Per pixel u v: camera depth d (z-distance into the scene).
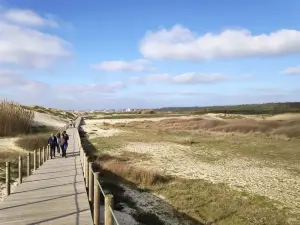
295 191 18.81
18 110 47.41
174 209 15.53
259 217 14.62
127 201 16.02
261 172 23.98
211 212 15.16
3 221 8.76
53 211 9.74
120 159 28.27
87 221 8.81
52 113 93.56
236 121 66.38
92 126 71.69
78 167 18.88
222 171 24.02
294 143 40.81
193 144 39.78
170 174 22.58
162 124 70.69
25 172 18.66
